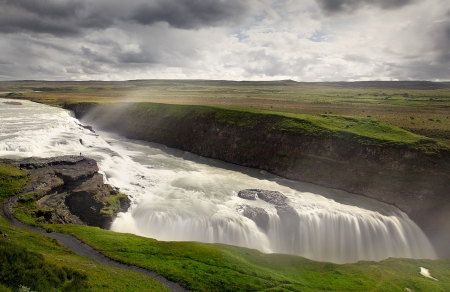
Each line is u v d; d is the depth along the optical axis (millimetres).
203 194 54781
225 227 44062
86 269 26078
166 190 56000
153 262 30781
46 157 57750
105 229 41281
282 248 45594
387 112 101250
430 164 57125
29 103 146875
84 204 44312
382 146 62906
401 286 32250
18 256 22422
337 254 46531
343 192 61219
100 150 73625
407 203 54344
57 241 32562
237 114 88938
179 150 91625
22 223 35438
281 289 28672
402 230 49688
